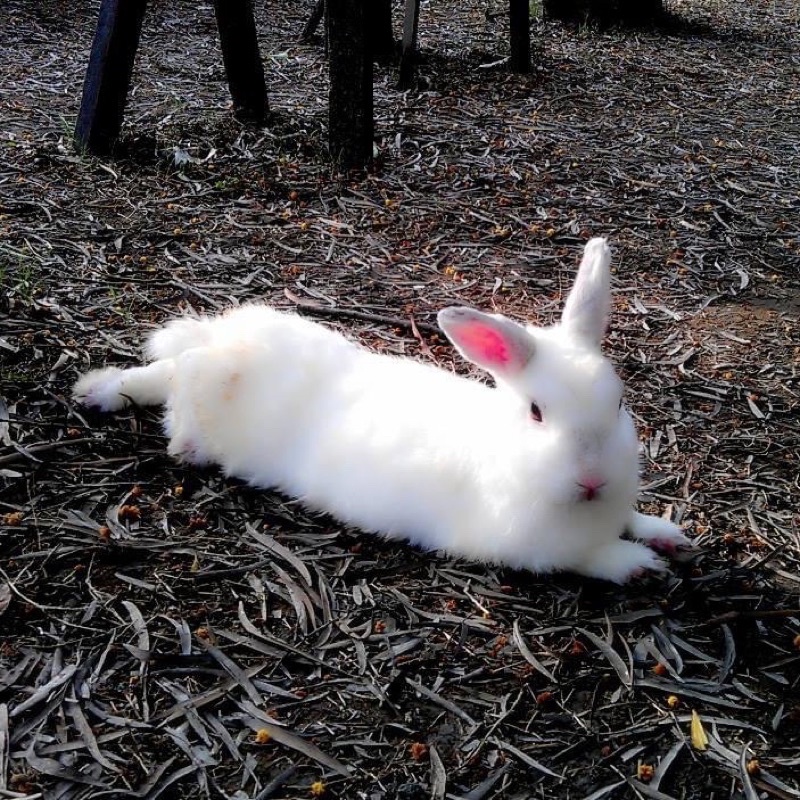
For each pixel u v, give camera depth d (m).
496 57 2.32
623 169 1.71
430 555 0.78
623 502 0.73
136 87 1.91
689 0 3.42
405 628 0.70
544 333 0.77
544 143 1.80
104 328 1.06
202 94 1.90
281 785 0.57
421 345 1.09
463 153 1.71
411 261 1.31
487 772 0.59
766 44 2.85
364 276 1.26
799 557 0.79
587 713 0.64
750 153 1.85
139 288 1.16
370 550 0.78
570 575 0.76
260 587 0.72
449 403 0.79
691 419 0.98
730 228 1.49
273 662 0.66
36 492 0.80
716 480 0.88
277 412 0.83
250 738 0.60
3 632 0.67
